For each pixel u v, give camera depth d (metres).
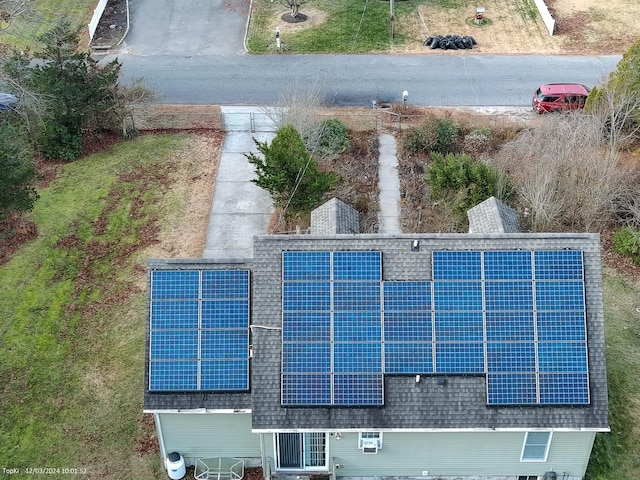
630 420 27.77
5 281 34.25
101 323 32.12
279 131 34.59
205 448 25.45
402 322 23.78
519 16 56.75
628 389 29.00
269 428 23.22
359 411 23.33
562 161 35.22
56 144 42.59
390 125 45.03
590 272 24.06
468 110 46.22
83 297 33.50
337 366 23.50
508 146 37.84
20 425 27.67
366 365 23.50
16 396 28.80
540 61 51.34
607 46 52.88
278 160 33.41
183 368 24.06
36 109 41.12
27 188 35.84
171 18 57.31
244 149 43.38
